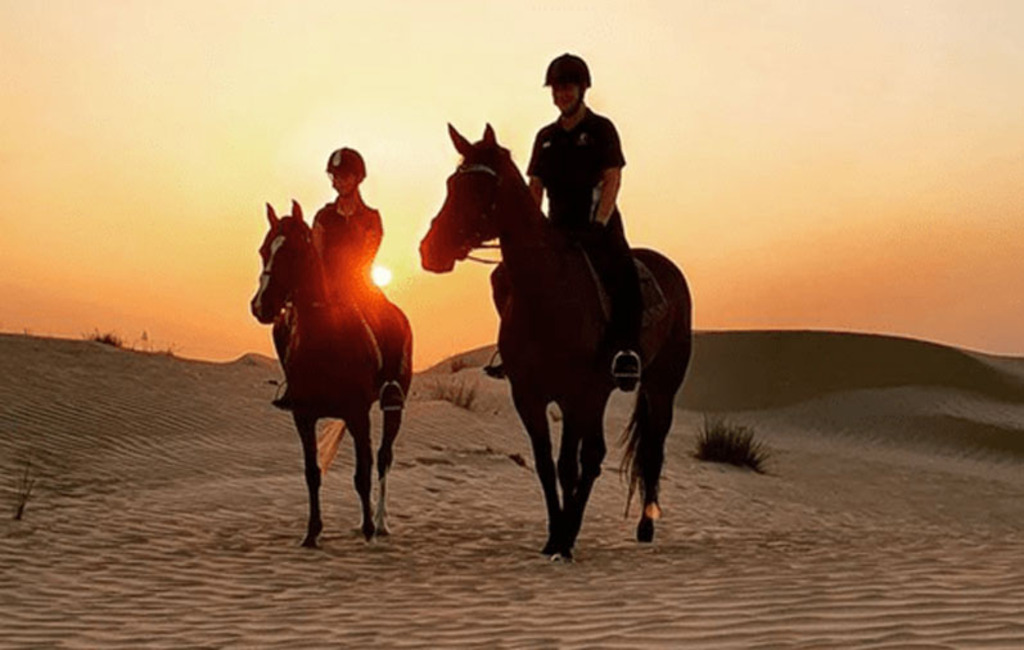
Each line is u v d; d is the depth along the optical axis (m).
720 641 5.98
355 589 8.68
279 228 10.61
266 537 11.53
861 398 41.84
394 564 9.91
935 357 46.06
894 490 23.39
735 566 8.85
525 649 6.16
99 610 7.95
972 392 43.09
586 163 9.73
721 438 24.56
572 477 9.73
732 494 18.98
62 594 8.60
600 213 9.56
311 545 10.93
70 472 16.20
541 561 9.69
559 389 9.56
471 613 7.39
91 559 10.22
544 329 9.32
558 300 9.29
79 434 18.86
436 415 23.69
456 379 34.22
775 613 6.52
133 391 22.73
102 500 14.06
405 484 15.51
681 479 19.92
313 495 11.03
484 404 28.53
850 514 19.02
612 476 18.53
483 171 9.07
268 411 22.64
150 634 7.14
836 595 6.90
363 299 11.34
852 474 25.36
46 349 26.17
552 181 9.85
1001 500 23.00
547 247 9.29
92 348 27.34
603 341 9.55
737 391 45.22
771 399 44.06
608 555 10.16
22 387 21.64
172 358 28.23
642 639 6.19
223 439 19.83
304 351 10.76
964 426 37.00
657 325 10.55
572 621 6.86
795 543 11.23
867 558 8.77
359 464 11.13
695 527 13.80
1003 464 32.91
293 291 10.55
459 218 9.04
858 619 6.20
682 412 41.47
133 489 15.29
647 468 11.48
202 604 8.16
